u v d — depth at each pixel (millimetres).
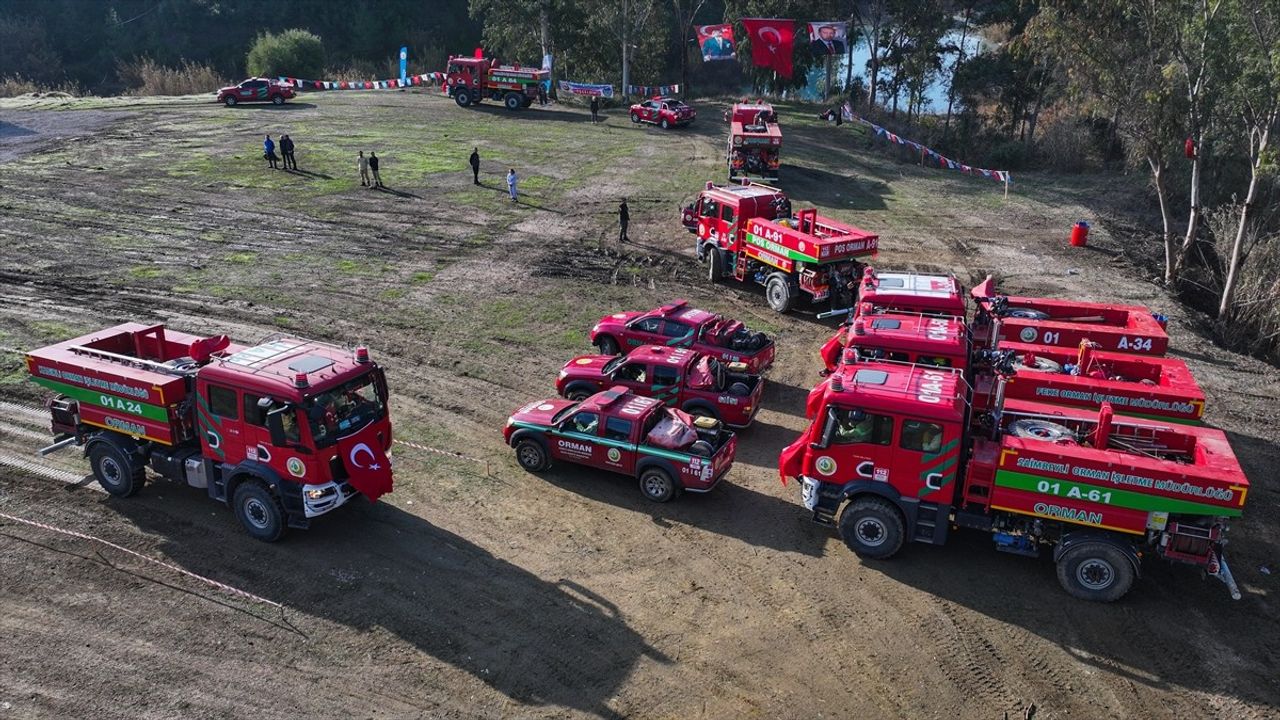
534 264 26719
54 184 33438
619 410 14562
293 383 11828
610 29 59656
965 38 60688
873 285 17406
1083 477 11258
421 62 78812
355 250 27594
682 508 14148
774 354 20156
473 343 20922
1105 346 16375
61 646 10641
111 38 80875
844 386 12367
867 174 40625
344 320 22094
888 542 12453
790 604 11773
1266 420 17688
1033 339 16859
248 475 12734
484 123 48500
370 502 14078
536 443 15023
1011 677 10492
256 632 10992
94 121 45375
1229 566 12695
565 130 47375
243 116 48094
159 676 10211
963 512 12297
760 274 24250
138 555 12461
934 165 44281
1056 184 40781
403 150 41094
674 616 11508
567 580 12227
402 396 18094
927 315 16625
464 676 10352
